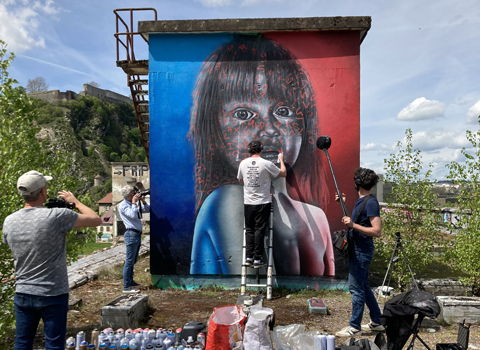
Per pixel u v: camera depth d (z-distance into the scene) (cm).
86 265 785
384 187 691
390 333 301
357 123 591
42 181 273
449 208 591
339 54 595
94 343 342
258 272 578
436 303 286
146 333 344
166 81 611
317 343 322
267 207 554
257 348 307
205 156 605
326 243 589
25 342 260
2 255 353
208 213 603
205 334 356
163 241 605
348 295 565
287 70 602
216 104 607
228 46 607
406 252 604
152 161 609
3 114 372
